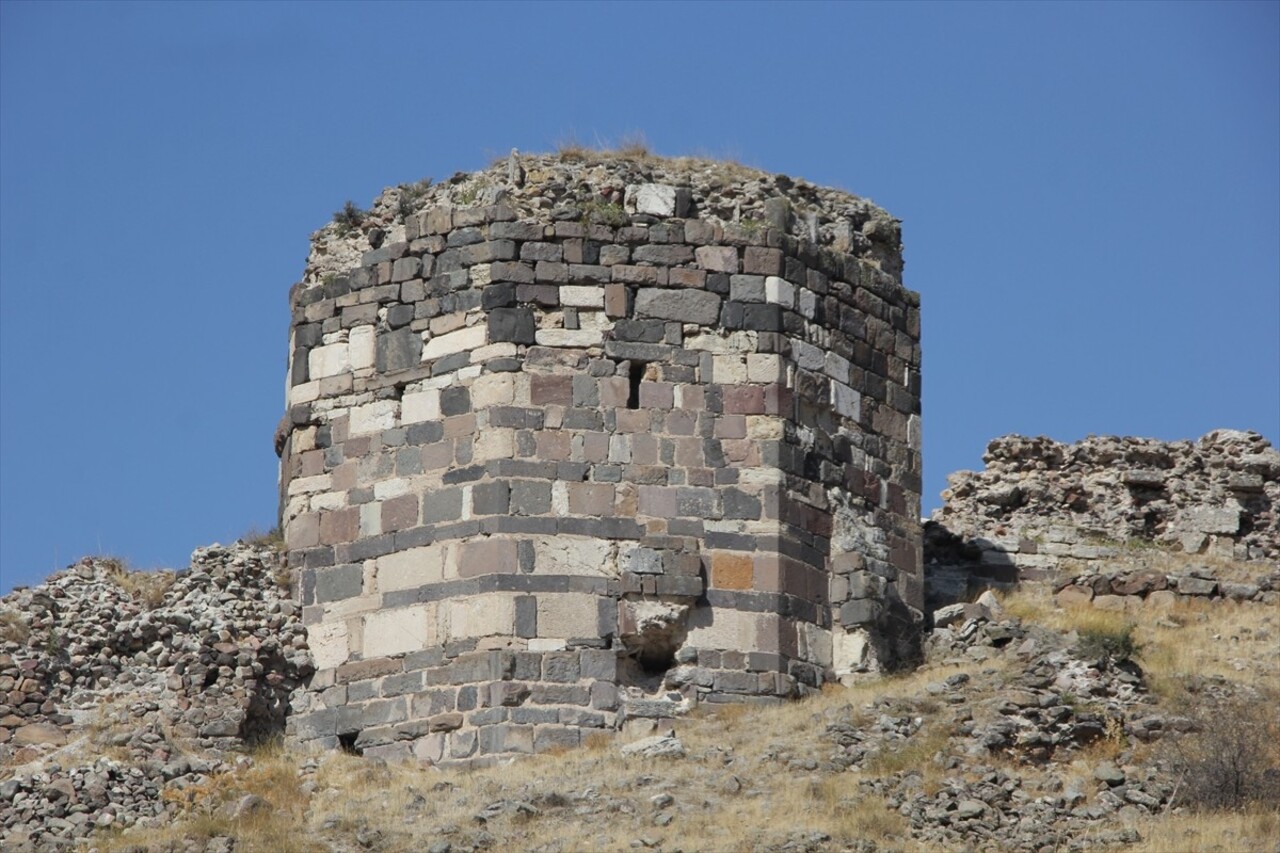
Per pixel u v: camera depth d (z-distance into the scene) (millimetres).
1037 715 106625
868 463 118812
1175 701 108688
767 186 120062
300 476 117250
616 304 116000
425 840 101000
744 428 115625
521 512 112938
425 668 112188
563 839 100000
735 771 105250
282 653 114312
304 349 118812
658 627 112375
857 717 108188
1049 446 130375
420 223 117938
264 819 104250
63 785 105438
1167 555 127688
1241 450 130500
